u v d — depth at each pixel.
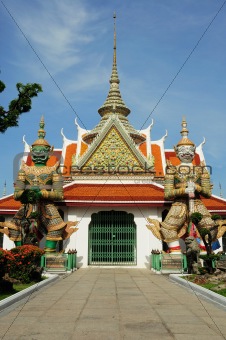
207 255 16.09
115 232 24.61
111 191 25.12
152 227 21.69
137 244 23.86
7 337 6.50
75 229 22.69
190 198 20.36
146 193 24.86
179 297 11.10
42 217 21.36
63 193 22.88
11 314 8.48
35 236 18.59
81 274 19.20
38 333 6.76
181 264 19.72
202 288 12.14
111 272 20.41
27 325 7.38
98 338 6.42
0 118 13.05
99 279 16.69
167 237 20.72
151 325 7.39
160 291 12.54
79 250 23.69
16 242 20.67
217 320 7.86
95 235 24.56
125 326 7.29
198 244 18.91
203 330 7.00
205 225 20.08
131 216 24.89
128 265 23.84
